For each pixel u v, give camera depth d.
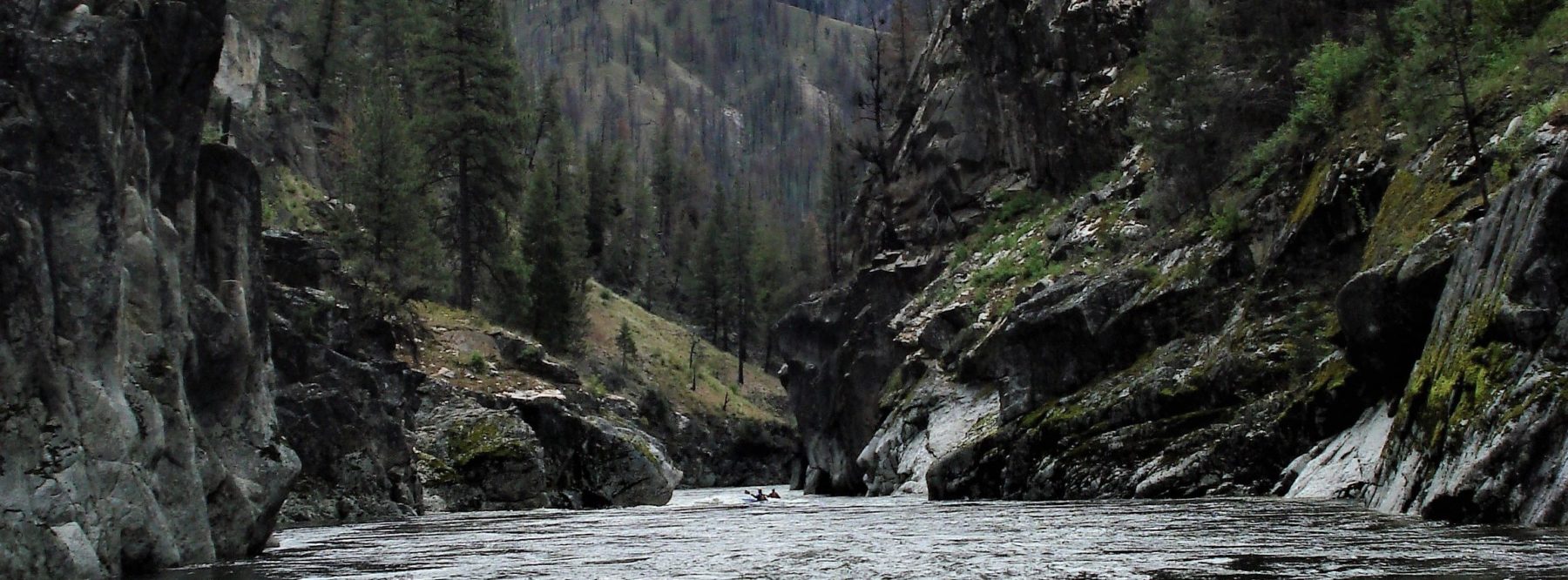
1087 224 47.97
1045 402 37.50
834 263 92.25
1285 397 30.12
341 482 32.34
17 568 12.77
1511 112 27.62
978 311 48.12
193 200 18.20
